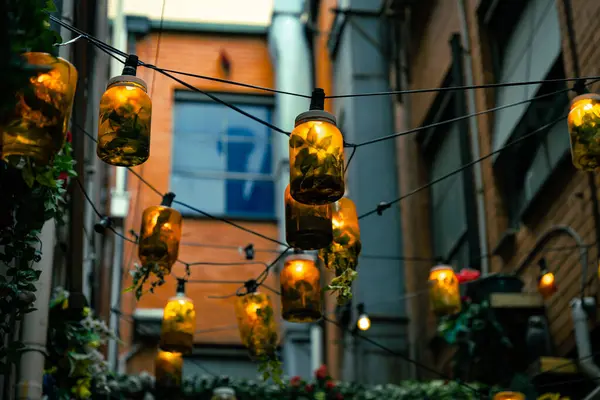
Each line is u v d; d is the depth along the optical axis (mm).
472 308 12188
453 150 15969
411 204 17484
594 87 10852
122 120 6336
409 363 16531
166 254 8203
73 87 5332
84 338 9617
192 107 22531
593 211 10883
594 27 10883
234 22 23266
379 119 18859
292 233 6684
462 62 15156
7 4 4594
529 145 13078
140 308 19500
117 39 20797
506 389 11461
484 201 14023
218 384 13742
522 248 12852
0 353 6891
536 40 13023
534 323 11695
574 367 10977
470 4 15023
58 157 7012
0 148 5137
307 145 6082
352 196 18328
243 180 21984
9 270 6750
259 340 9367
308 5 22609
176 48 22844
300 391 13828
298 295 8344
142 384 13438
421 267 16938
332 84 21297
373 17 19578
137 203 20156
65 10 9336
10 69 4500
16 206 6672
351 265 7402
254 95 22781
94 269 13477
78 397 9633
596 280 10836
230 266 20625
